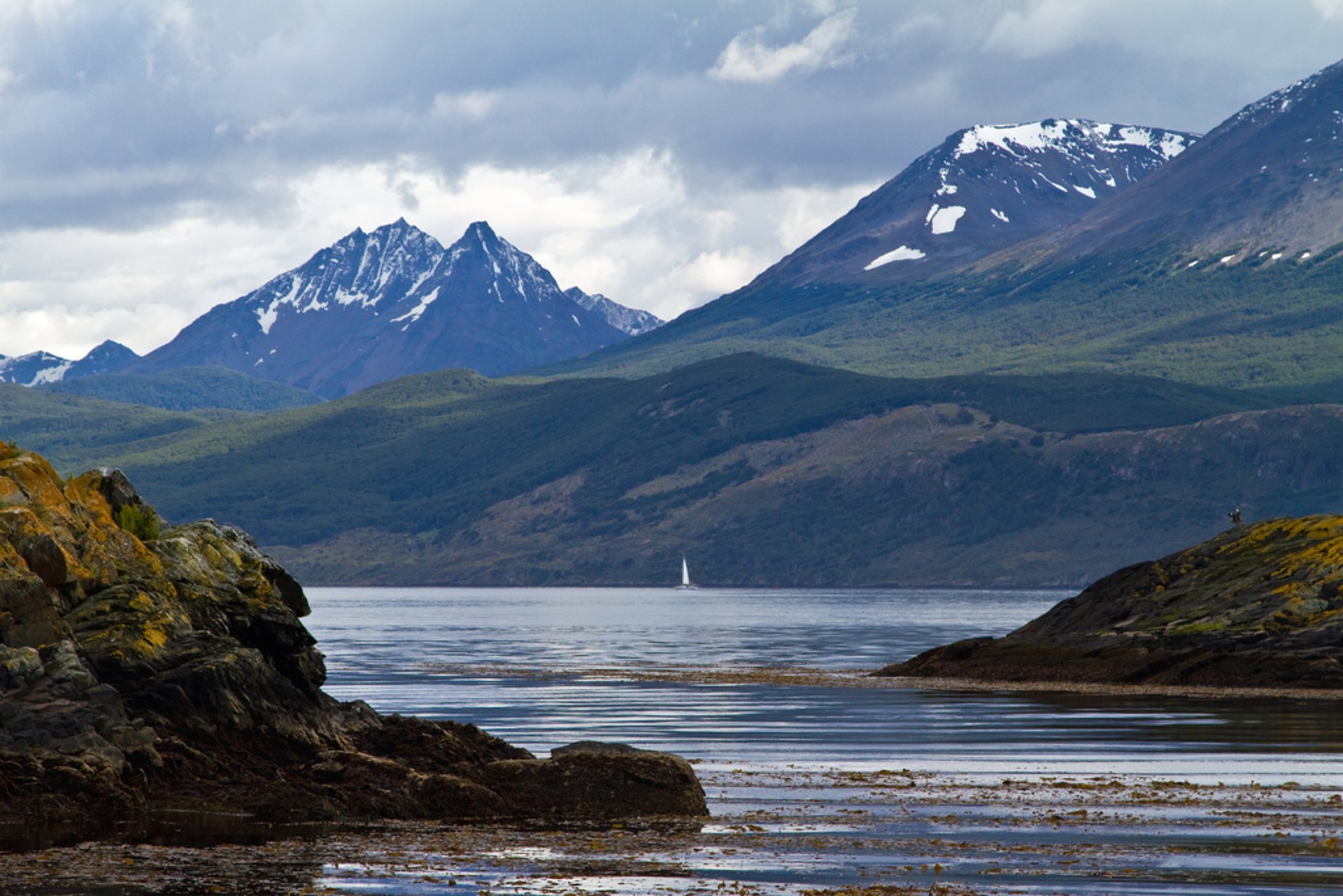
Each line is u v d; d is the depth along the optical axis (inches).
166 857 3907.5
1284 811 4872.0
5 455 5610.2
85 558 5393.7
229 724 5007.4
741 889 3678.6
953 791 5354.3
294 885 3639.3
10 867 3740.2
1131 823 4662.9
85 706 4685.0
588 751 5098.4
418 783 4837.6
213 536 6072.8
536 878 3779.5
